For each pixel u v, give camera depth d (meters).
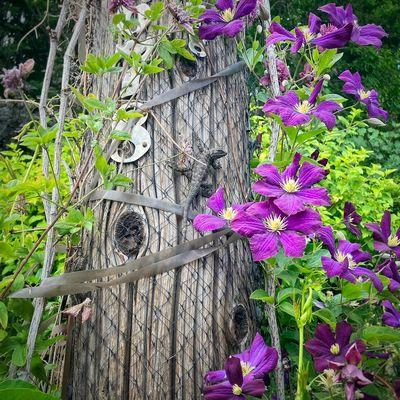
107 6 2.08
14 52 6.69
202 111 1.95
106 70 1.81
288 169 1.70
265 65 2.17
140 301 1.81
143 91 1.91
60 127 1.94
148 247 1.83
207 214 1.85
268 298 1.82
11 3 6.68
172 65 1.88
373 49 7.95
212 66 2.00
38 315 1.77
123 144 1.90
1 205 1.87
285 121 1.77
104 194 1.88
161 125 1.89
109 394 1.80
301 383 1.66
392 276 1.93
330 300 2.01
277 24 1.98
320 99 2.04
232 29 1.88
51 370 1.94
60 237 1.86
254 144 2.35
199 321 1.84
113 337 1.82
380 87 8.21
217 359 1.85
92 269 1.86
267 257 1.60
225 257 1.92
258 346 1.68
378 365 1.89
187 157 1.88
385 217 1.97
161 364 1.79
